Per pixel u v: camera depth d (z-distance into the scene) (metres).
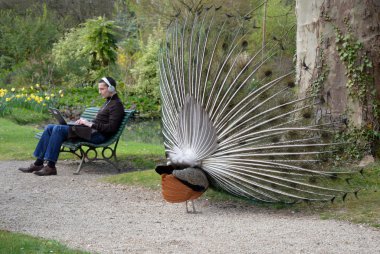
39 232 7.14
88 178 10.99
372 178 9.49
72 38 33.88
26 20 37.22
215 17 8.98
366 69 10.48
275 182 8.12
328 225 7.54
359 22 10.44
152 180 10.20
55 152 11.27
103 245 6.56
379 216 7.77
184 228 7.43
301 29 11.04
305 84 10.86
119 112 11.48
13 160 13.20
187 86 8.80
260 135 8.18
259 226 7.52
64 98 26.64
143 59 29.39
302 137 8.18
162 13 29.55
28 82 31.22
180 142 8.62
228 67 8.50
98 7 45.81
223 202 8.96
